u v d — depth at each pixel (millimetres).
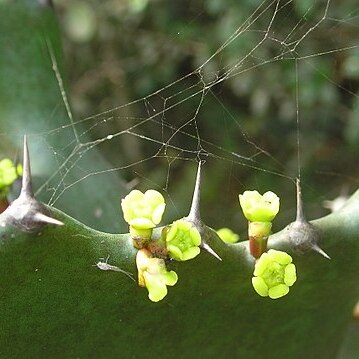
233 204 313
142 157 322
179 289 111
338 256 116
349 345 166
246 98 317
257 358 131
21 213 95
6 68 163
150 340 120
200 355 126
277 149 318
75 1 337
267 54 265
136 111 325
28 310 107
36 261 100
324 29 259
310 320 130
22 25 165
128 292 109
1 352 111
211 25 301
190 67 323
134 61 334
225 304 118
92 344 116
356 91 290
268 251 105
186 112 312
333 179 319
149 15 333
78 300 108
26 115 162
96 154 172
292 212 301
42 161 160
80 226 99
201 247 103
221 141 313
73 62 345
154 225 98
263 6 255
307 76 276
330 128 314
